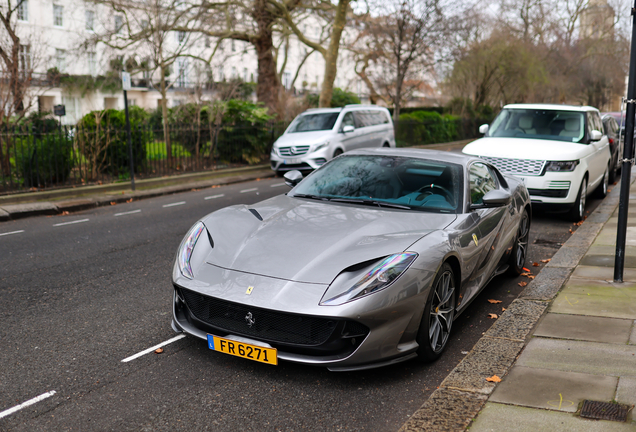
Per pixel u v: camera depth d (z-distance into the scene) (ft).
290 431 9.39
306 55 106.42
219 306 11.14
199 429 9.41
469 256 13.30
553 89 128.47
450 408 9.77
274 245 11.83
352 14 77.71
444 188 14.61
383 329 10.62
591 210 31.68
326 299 10.34
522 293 16.34
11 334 13.55
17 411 9.90
